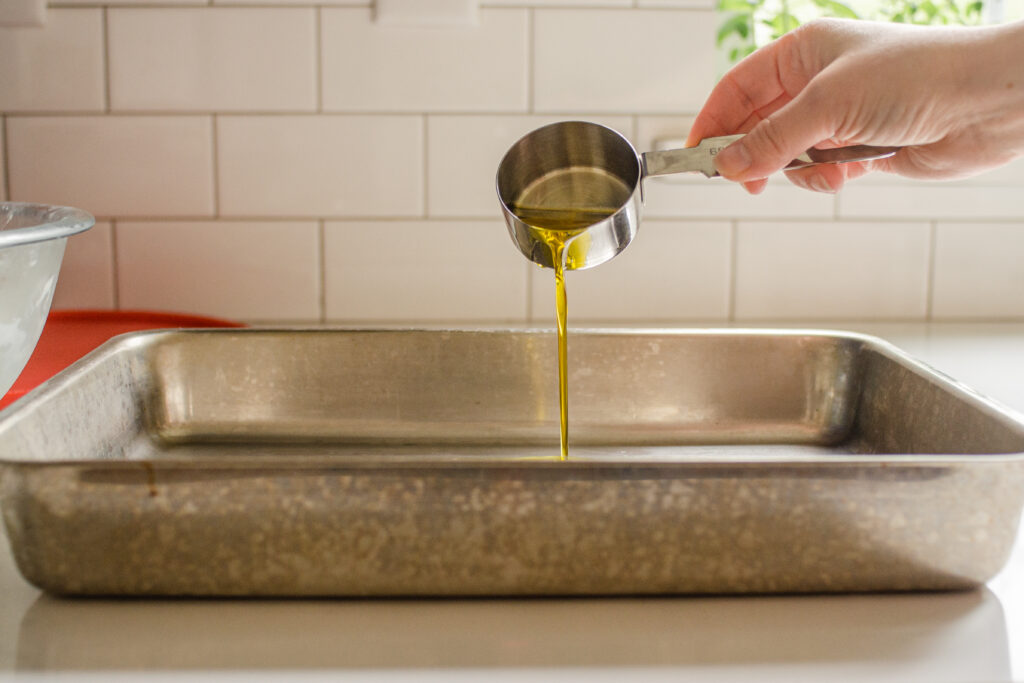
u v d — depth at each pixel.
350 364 0.81
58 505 0.54
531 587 0.57
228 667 0.51
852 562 0.57
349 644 0.53
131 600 0.58
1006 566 0.63
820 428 0.82
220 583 0.56
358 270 1.03
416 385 0.82
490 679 0.50
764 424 0.82
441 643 0.53
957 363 0.92
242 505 0.55
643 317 1.04
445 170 1.01
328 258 1.02
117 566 0.55
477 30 0.99
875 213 1.04
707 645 0.53
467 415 0.82
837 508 0.56
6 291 0.64
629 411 0.82
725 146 0.72
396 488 0.55
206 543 0.55
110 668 0.50
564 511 0.55
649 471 0.55
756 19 1.04
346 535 0.55
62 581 0.56
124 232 1.01
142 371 0.78
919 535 0.56
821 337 0.82
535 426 0.82
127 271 1.01
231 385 0.81
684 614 0.57
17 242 0.61
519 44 1.00
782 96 0.79
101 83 0.99
